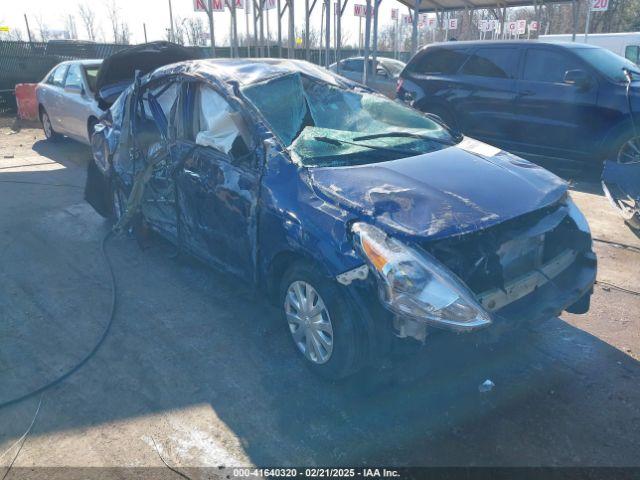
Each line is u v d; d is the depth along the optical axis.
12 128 12.98
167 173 4.35
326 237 2.89
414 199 2.91
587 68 7.36
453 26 19.08
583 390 3.13
